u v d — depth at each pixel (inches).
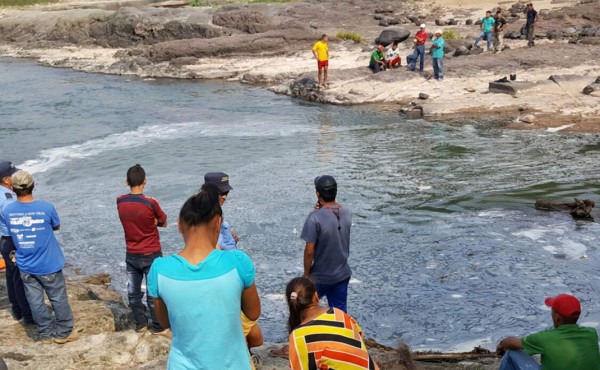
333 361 171.9
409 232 508.7
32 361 279.0
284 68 1323.8
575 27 1414.9
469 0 1894.7
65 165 721.6
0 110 1049.5
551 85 997.8
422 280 427.5
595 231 501.4
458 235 499.5
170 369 144.9
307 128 880.9
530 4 1293.1
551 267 439.5
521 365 223.1
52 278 288.7
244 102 1087.6
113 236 519.2
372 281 428.1
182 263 144.2
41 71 1533.0
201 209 148.3
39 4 2444.6
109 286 433.1
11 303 325.1
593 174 643.5
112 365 283.0
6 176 296.5
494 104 944.9
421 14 1754.4
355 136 827.4
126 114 999.0
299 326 176.7
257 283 430.6
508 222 523.8
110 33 1776.6
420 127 863.7
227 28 1631.4
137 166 289.6
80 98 1147.9
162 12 1738.4
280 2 1891.0
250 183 638.5
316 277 289.6
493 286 415.2
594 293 401.4
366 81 1109.7
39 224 281.3
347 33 1523.1
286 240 498.6
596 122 839.1
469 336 355.6
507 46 1291.8
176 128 896.9
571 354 203.6
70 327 297.1
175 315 142.7
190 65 1444.4
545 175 644.1
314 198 589.6
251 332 188.7
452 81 1083.9
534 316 376.5
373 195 597.9
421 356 309.1
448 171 666.2
